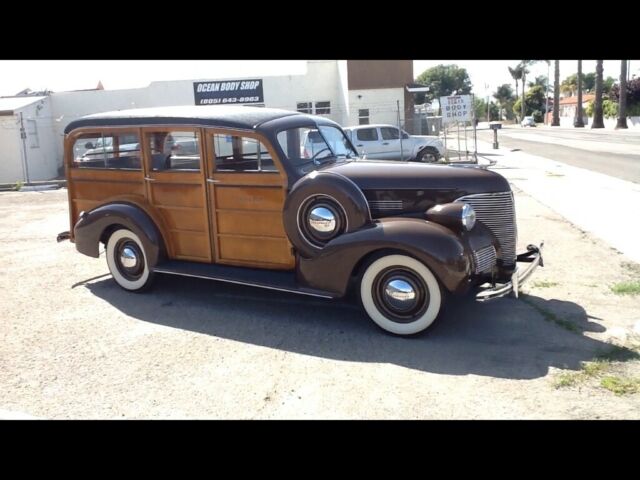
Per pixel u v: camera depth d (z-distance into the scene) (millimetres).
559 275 6812
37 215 12906
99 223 6359
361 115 29484
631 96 51281
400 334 5031
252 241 5758
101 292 6590
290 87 29969
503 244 5531
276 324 5434
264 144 5496
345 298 6078
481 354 4633
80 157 6738
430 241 4750
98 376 4363
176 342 5027
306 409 3787
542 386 4031
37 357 4746
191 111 6102
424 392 3982
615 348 4688
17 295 6527
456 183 5281
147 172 6191
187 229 6090
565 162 20250
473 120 18859
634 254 7629
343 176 5246
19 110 22688
